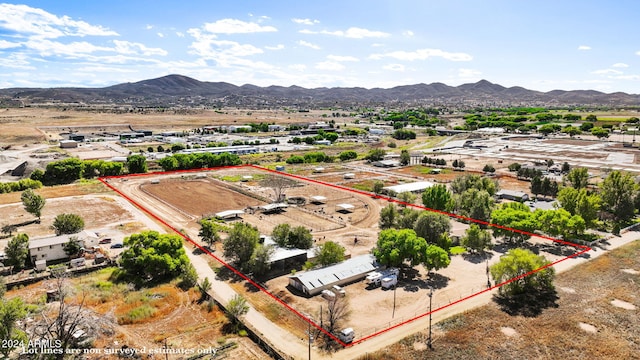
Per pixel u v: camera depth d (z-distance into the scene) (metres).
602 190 129.25
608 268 87.69
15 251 88.19
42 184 175.62
